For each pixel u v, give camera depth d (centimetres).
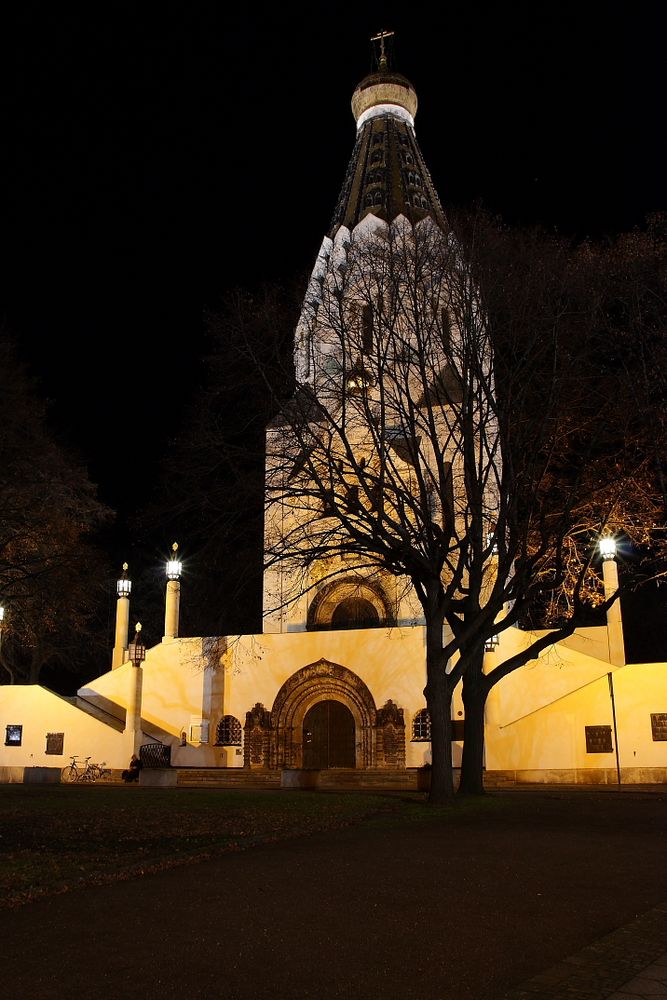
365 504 3234
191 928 786
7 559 3431
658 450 2248
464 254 2316
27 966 676
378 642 3509
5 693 3709
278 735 3550
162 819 1652
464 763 2225
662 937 733
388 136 4912
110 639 5331
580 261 2327
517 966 668
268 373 2405
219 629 3228
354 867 1094
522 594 2181
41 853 1236
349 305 2605
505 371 2238
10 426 3247
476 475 2227
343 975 648
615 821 1576
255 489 2338
